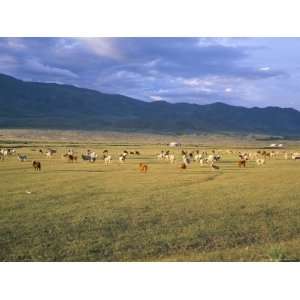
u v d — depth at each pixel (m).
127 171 48.72
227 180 41.41
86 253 19.14
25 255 18.83
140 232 22.11
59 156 74.69
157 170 50.62
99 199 30.47
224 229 22.91
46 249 19.47
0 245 19.83
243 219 25.19
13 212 25.89
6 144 118.25
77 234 21.62
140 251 19.47
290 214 26.69
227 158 77.06
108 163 60.75
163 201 29.98
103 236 21.38
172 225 23.56
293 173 48.31
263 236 21.83
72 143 148.00
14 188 34.47
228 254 19.08
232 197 31.88
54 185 36.47
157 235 21.66
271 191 34.81
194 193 33.41
